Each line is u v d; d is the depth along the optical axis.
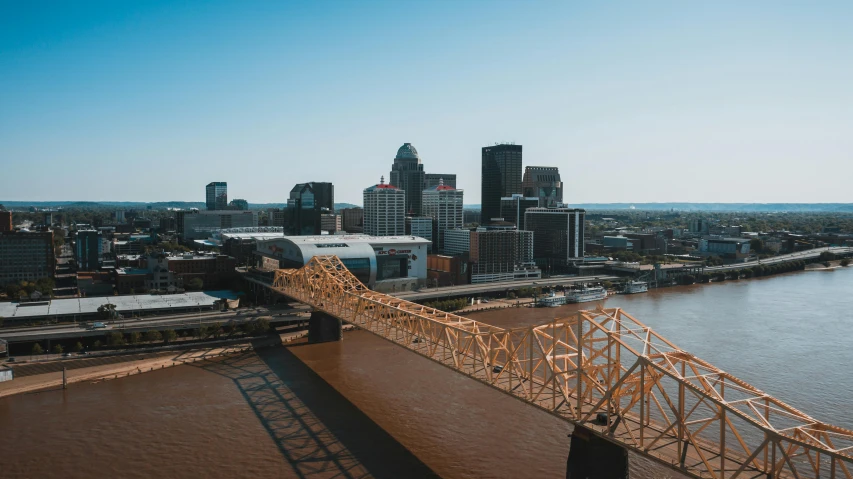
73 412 120.38
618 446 85.38
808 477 88.25
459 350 107.31
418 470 94.19
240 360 161.00
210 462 97.75
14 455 101.00
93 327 179.62
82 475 94.12
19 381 138.75
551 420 114.19
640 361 76.94
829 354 157.50
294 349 173.12
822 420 112.81
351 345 177.75
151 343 175.00
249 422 114.38
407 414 117.81
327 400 126.44
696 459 75.88
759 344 168.50
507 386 100.69
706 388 77.44
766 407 73.31
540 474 92.75
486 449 101.62
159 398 128.62
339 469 94.75
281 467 95.75
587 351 164.00
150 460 98.81
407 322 126.12
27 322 189.12
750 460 67.31
